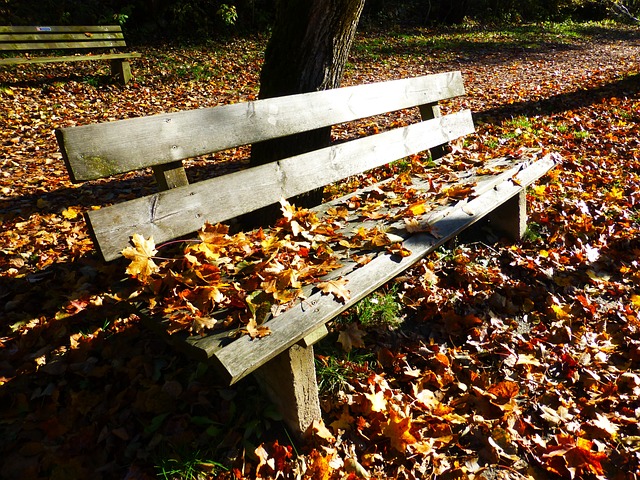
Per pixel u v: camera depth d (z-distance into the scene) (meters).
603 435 2.04
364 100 3.14
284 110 2.62
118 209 1.88
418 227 2.40
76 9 11.15
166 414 1.99
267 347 1.59
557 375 2.40
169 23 12.07
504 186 3.05
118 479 1.78
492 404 2.15
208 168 4.74
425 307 2.74
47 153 5.23
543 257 3.27
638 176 4.46
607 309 2.87
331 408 2.11
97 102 7.35
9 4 10.19
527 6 19.06
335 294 1.87
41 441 1.90
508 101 7.12
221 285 1.86
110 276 2.81
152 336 2.42
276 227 2.49
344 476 1.80
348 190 3.93
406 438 1.90
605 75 9.03
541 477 1.89
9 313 2.58
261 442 1.92
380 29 14.72
